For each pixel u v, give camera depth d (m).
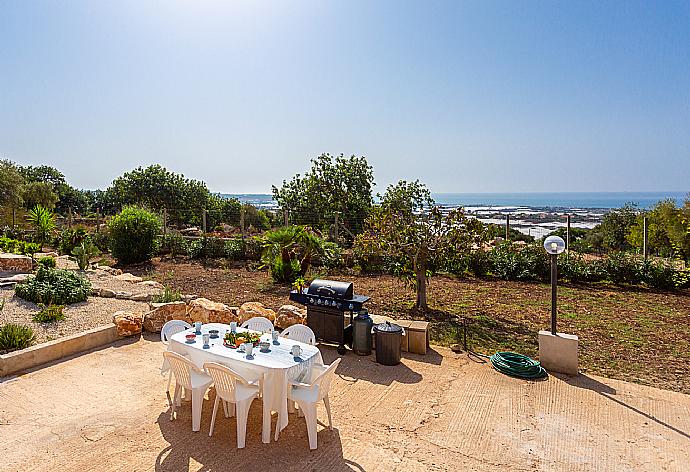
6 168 26.62
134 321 7.18
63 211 50.47
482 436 4.27
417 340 6.64
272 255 13.28
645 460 3.87
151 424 4.40
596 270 12.64
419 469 3.73
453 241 8.88
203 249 17.14
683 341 7.35
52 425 4.35
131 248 15.61
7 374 5.54
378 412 4.77
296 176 22.97
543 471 3.71
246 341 4.79
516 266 13.30
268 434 4.09
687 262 13.03
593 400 5.06
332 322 6.76
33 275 9.86
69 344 6.29
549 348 5.95
